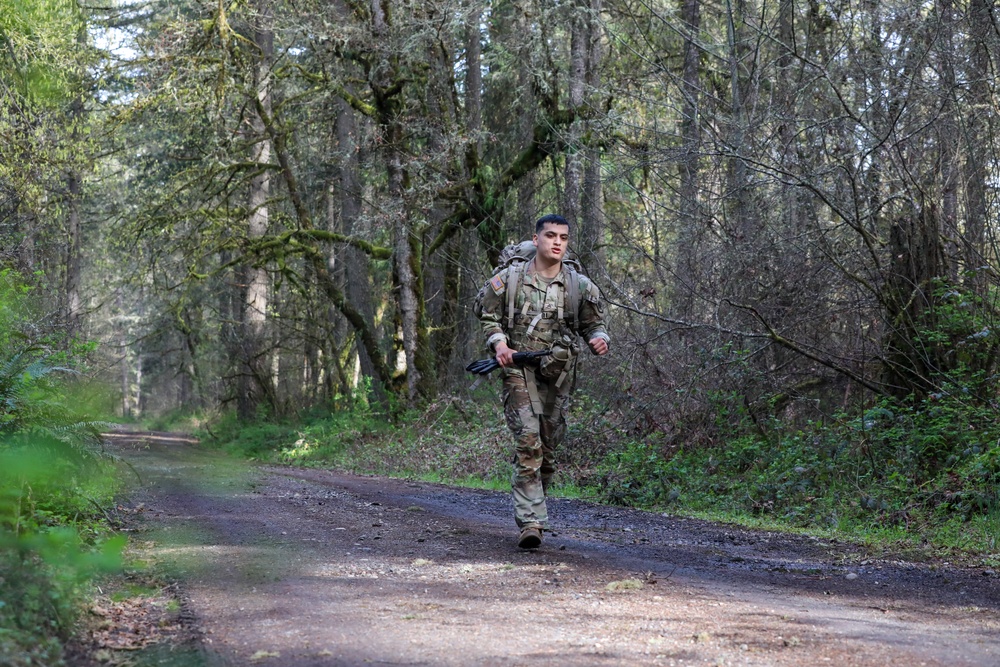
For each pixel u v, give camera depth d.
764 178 11.50
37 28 15.44
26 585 3.20
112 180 28.14
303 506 7.88
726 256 11.57
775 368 11.57
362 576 4.52
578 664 2.91
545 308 5.66
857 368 11.09
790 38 13.27
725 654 3.08
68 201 19.09
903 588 4.75
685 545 6.31
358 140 21.06
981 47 10.38
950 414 8.78
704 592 4.37
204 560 4.83
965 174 10.36
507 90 22.28
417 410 19.45
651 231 15.32
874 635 3.47
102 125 20.12
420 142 21.75
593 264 15.11
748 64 14.44
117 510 6.63
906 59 10.62
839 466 9.30
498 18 20.66
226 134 21.25
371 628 3.39
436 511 7.92
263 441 22.89
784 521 8.35
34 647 2.83
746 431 11.38
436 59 19.03
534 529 5.60
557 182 18.45
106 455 5.58
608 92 16.42
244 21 20.02
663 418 11.78
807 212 11.38
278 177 26.02
